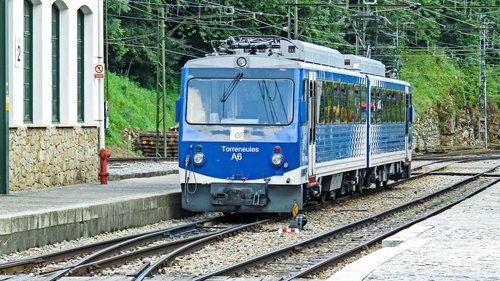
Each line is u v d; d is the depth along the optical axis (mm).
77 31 37406
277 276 19297
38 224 23281
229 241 25234
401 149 46500
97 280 17641
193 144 30344
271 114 30109
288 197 30078
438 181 51531
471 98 123500
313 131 31688
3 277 17969
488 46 128375
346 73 36094
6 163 31359
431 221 26344
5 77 31219
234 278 17953
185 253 22406
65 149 36094
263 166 29922
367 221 30078
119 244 22594
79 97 37781
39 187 34281
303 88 30516
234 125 30188
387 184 46906
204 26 87250
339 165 35250
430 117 112375
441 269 17312
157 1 85312
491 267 17578
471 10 122688
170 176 46031
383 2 94875
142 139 74562
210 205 30312
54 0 35188
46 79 34719
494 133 127625
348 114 36406
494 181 49062
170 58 87188
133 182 39281
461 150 103250
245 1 91125
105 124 40312
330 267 20562
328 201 36781
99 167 38688
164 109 70312
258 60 30375
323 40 94438
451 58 125125
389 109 43625
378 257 18875
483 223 25734
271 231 28031
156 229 28391
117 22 79938
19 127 32812
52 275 17781
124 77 82000
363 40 72312
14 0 32500
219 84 30500
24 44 33875
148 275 18547
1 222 21812
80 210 25266
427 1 112438
